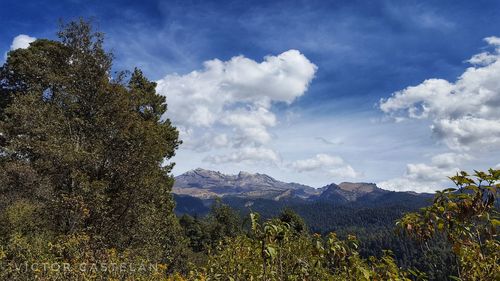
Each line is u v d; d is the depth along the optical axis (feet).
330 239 15.66
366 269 15.07
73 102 67.97
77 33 69.46
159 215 70.79
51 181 62.80
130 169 63.82
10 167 68.33
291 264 17.24
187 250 85.05
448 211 10.74
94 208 57.93
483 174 10.08
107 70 69.87
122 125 67.15
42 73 71.15
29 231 53.98
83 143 65.77
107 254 36.91
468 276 10.88
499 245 10.89
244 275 18.37
